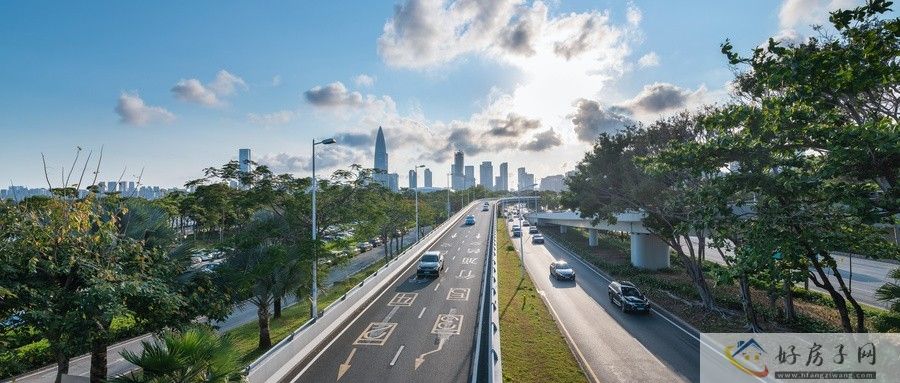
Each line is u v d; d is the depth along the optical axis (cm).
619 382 1555
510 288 3019
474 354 1677
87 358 2177
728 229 1352
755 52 1031
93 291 1009
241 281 1573
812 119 1105
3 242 1007
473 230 7000
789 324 2188
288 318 2781
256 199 2578
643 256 4216
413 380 1443
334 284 3888
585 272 4078
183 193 4356
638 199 2672
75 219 1087
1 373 1024
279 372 1460
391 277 3288
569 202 3403
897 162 924
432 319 2162
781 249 1088
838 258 4400
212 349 935
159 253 1319
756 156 1217
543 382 1447
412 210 5578
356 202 3061
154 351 880
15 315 1027
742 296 2164
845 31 915
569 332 2167
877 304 2673
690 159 1356
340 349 1741
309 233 2723
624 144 2888
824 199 1098
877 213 952
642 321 2383
